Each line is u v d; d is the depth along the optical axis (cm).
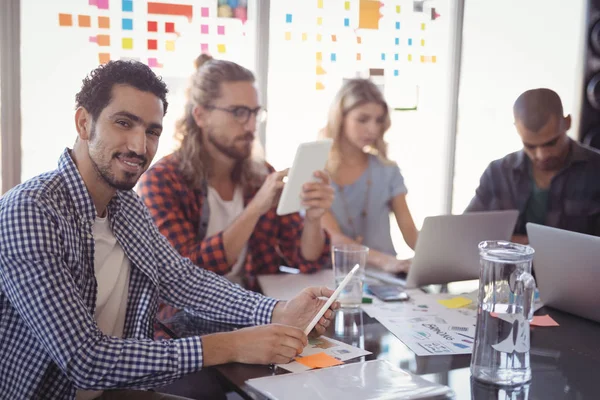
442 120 328
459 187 336
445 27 318
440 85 322
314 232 208
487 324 110
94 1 240
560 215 291
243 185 227
